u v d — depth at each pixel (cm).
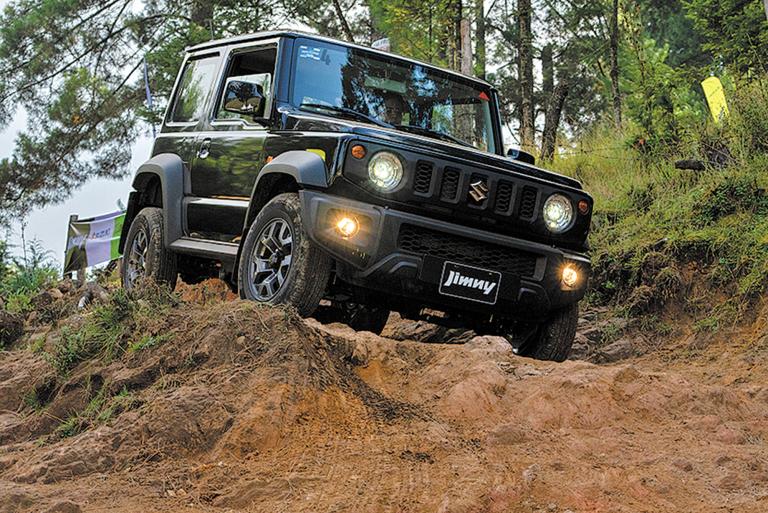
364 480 430
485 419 515
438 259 610
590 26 2203
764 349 743
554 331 677
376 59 737
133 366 553
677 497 429
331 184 603
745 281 819
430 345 608
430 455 462
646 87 1192
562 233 658
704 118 1172
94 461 462
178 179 780
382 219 596
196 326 557
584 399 529
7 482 443
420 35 1700
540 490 425
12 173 2856
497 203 634
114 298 611
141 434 477
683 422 527
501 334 706
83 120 2866
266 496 416
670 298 864
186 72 849
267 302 622
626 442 494
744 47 1333
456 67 1664
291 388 498
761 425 533
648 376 562
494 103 785
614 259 931
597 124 1458
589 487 427
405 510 402
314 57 711
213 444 473
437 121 742
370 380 557
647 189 1045
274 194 673
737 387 639
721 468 462
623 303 905
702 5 1385
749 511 411
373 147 605
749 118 1049
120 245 861
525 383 550
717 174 985
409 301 645
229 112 756
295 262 607
